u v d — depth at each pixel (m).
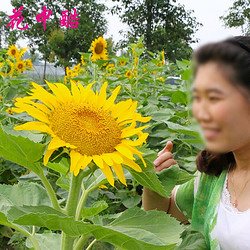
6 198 1.70
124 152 1.33
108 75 7.11
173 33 25.42
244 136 1.23
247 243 1.48
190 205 2.04
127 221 1.47
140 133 1.49
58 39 21.12
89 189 1.56
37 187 1.77
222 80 1.18
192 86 1.26
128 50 6.50
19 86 6.71
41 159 1.38
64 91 1.48
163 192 1.52
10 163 4.18
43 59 22.08
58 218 1.21
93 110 1.42
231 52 1.16
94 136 1.33
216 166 1.71
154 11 24.91
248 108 1.19
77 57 21.95
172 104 5.62
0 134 1.26
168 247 1.24
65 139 1.33
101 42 6.12
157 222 1.45
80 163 1.29
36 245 1.55
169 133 3.96
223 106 1.19
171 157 1.81
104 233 1.27
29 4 25.41
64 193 3.48
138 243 1.24
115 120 1.50
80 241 1.47
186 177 1.74
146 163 1.43
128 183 4.18
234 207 1.58
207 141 1.28
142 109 4.60
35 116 1.33
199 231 1.75
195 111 1.25
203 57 1.21
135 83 6.07
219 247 1.58
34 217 1.21
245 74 1.16
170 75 8.19
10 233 3.72
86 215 1.81
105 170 1.34
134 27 24.92
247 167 1.57
